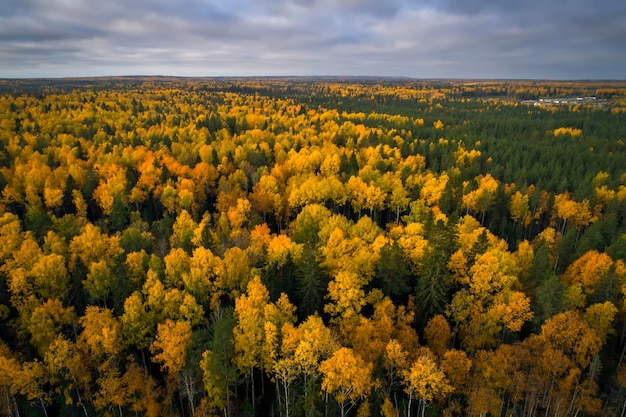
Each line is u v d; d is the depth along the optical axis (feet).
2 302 180.14
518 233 318.24
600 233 248.73
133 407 138.51
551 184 365.40
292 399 136.87
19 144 412.16
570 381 136.46
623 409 139.03
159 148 424.05
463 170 397.80
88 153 409.90
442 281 172.04
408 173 368.68
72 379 143.23
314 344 133.80
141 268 191.31
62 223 255.70
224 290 188.65
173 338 141.49
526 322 172.65
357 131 560.20
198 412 137.69
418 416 138.51
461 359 137.08
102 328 147.33
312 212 263.29
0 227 233.14
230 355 136.05
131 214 288.71
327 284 182.80
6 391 134.21
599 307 158.81
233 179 346.33
